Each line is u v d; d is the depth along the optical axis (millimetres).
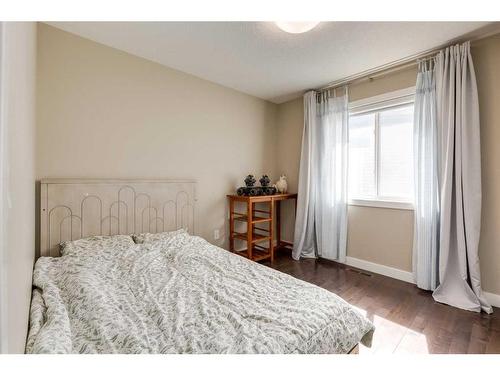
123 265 1718
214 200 3168
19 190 738
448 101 2160
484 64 2072
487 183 2078
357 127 3094
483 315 1922
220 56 2439
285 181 3676
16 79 662
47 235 1943
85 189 2121
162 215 2615
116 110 2344
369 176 2998
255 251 3467
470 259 2037
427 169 2318
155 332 1002
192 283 1478
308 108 3387
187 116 2871
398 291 2359
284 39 2117
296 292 1361
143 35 2098
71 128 2098
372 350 1517
